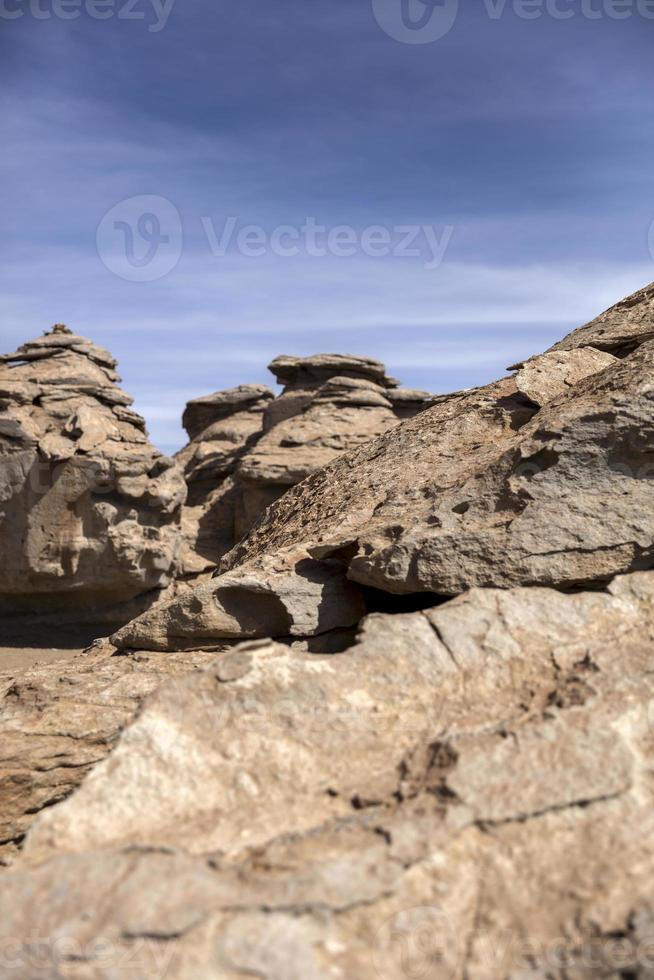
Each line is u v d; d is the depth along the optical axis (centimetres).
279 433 3525
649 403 638
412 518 713
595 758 422
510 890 373
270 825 416
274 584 739
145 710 477
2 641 2608
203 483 3934
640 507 627
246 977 331
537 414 789
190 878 370
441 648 528
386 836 394
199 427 4578
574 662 510
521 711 472
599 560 623
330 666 513
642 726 444
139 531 2625
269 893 361
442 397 1001
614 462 644
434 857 382
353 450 1022
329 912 354
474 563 645
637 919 352
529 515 645
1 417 2558
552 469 659
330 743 471
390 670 515
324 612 733
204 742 465
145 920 349
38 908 360
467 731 456
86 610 2667
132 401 2870
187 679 497
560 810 402
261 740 468
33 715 707
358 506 808
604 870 375
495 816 400
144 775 446
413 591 668
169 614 780
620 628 536
